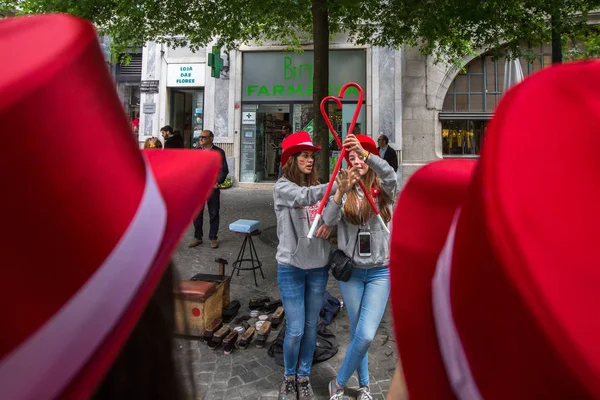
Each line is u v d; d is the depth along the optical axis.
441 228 0.66
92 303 0.44
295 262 2.41
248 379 2.76
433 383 0.54
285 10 6.03
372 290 2.34
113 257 0.47
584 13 6.19
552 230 0.33
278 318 3.49
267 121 12.89
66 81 0.44
